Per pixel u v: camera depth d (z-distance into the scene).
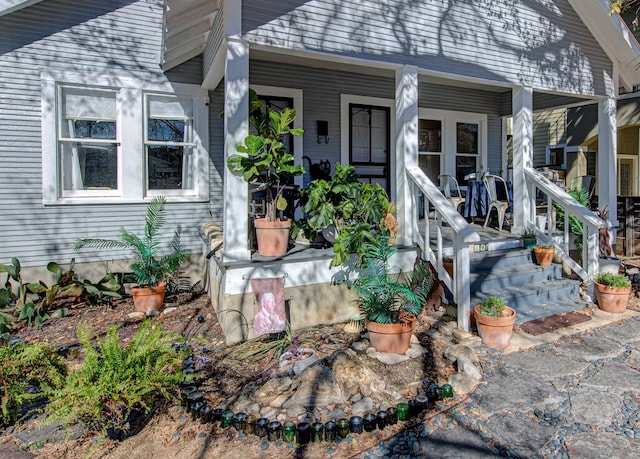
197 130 5.89
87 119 5.36
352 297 4.58
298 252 4.46
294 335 4.11
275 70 6.59
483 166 8.66
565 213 5.71
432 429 2.67
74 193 5.39
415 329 4.25
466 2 5.39
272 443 2.54
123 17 5.43
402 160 5.02
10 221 5.05
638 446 2.50
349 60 4.62
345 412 2.77
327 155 7.07
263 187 4.29
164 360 2.75
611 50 6.75
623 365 3.57
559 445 2.51
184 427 2.71
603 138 6.92
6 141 4.98
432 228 6.66
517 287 5.04
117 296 5.37
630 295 5.58
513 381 3.27
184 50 5.34
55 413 2.37
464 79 5.48
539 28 6.05
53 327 4.59
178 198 5.86
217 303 4.68
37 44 5.05
